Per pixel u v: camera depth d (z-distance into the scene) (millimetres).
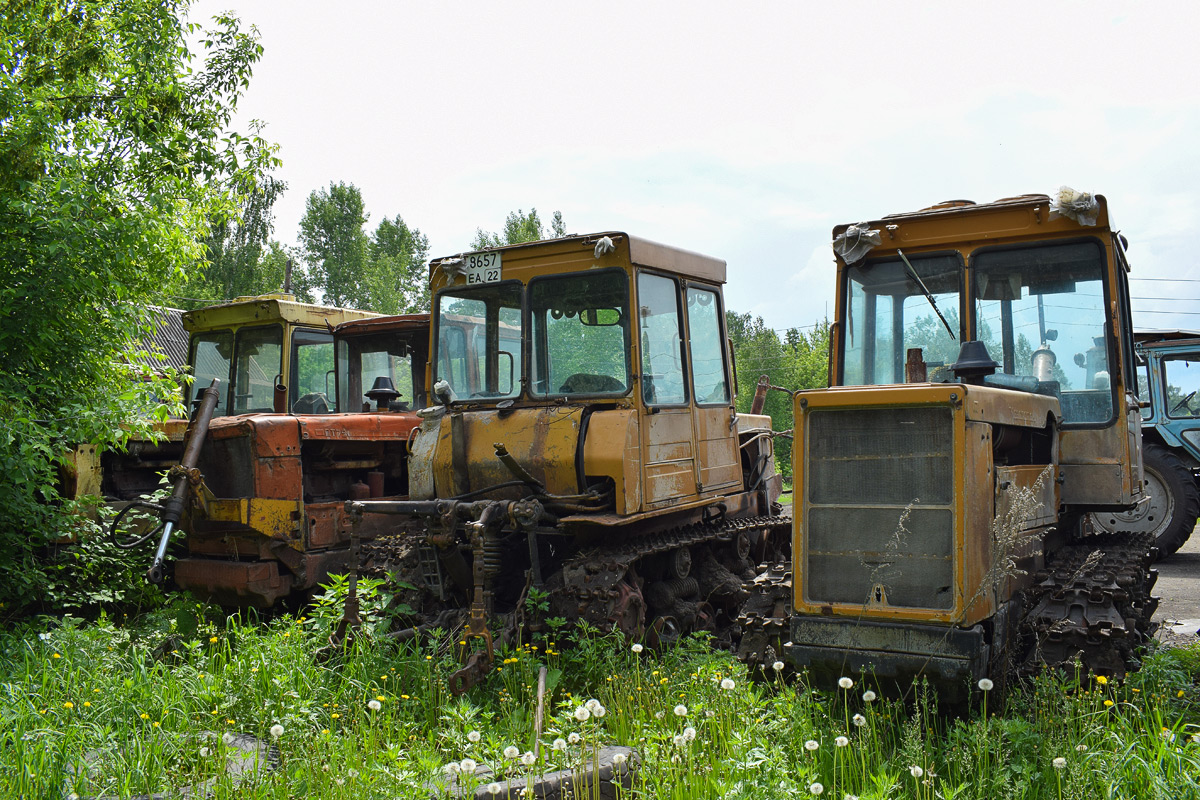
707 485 6887
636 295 6020
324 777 3641
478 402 6430
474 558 5215
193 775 3807
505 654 5254
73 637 5520
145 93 8398
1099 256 5527
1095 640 4227
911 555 4133
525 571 5973
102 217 7035
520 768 3811
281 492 6930
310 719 4336
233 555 6953
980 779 3469
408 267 49250
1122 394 5477
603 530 5945
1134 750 3564
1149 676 4234
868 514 4246
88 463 7824
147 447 8461
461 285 6617
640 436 5918
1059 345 5617
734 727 4078
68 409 6660
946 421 4129
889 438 4238
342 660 5168
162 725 4328
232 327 9039
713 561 7227
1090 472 5547
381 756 3867
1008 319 5723
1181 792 3293
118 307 7180
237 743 4207
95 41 8156
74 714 4305
